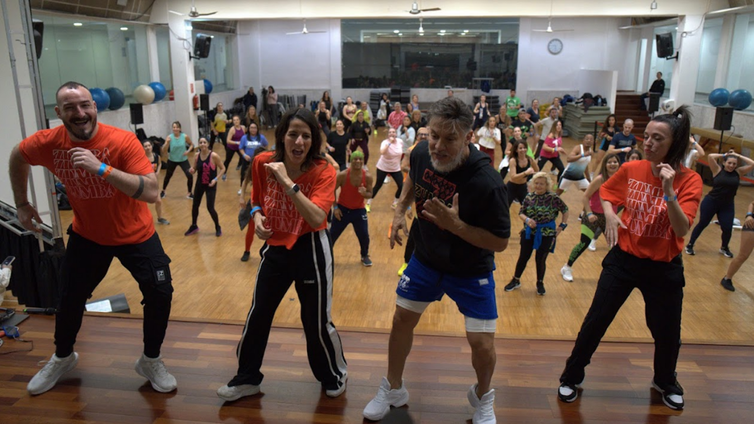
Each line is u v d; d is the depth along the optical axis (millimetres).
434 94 20953
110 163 2527
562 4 12977
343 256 6934
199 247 7277
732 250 7188
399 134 10898
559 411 2717
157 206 8281
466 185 2234
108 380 2898
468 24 20266
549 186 5566
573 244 7426
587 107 17156
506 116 16641
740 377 3035
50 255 3943
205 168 7512
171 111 15430
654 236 2621
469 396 2637
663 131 2531
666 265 2646
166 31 15719
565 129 18906
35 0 10375
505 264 6703
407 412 2678
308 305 2623
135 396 2764
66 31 11984
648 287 2688
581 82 19938
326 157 2598
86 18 12078
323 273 2613
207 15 13797
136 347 3232
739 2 12227
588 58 20047
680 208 2430
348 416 2643
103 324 3508
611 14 12953
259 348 2732
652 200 2617
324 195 2508
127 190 2436
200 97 14695
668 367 2756
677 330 2703
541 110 19172
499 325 5102
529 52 20172
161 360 2820
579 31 19828
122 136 2559
